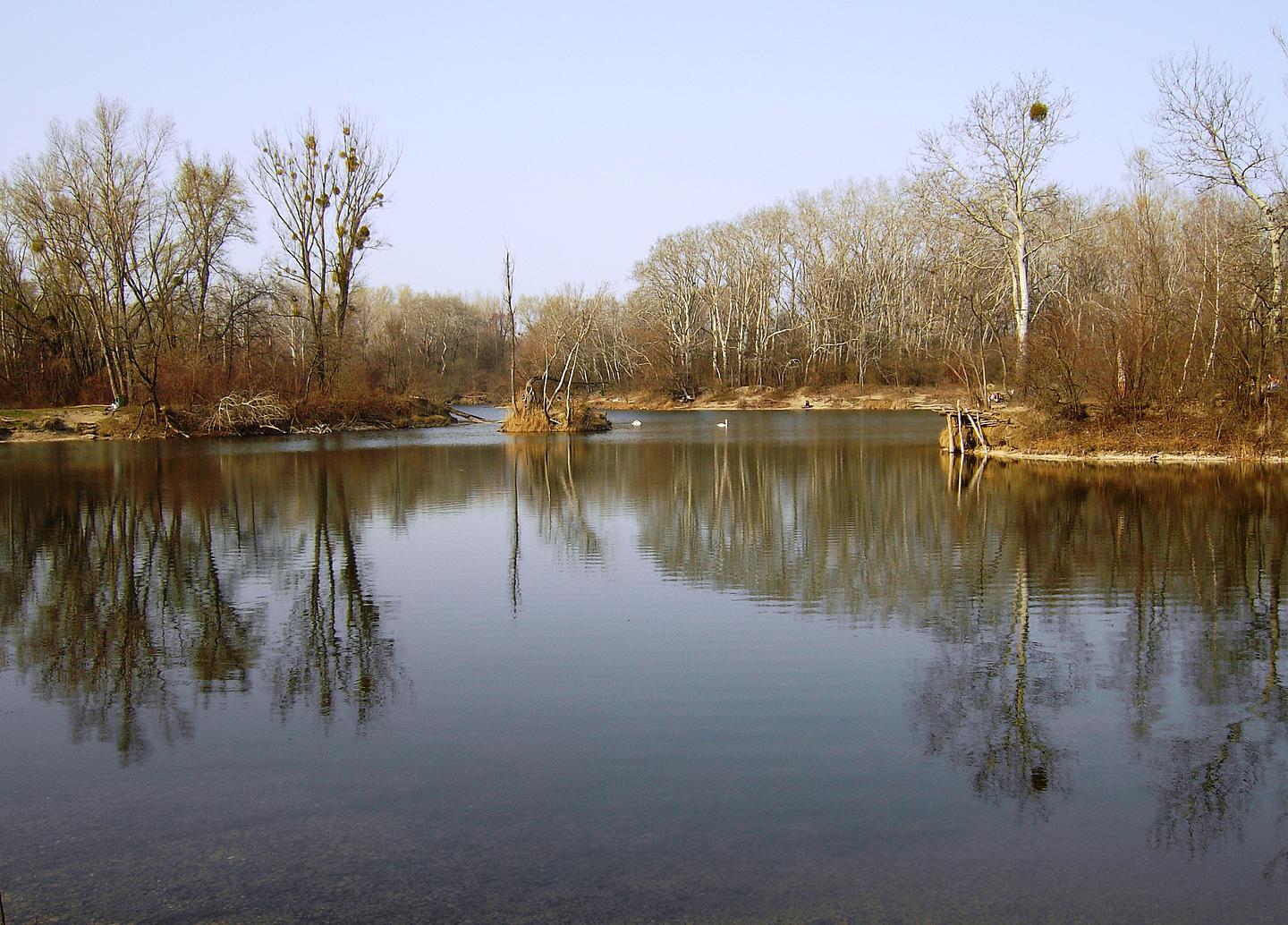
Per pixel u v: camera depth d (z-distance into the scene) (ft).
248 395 149.69
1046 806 20.92
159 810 21.07
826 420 179.93
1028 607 38.06
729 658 31.63
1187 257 105.19
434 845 19.31
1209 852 19.03
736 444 123.95
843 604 38.73
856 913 16.87
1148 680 29.22
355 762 23.41
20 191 144.15
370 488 77.97
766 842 19.33
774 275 263.90
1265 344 86.28
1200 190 95.09
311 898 17.49
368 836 19.72
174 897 17.61
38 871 18.60
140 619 37.37
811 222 249.55
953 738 24.64
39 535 56.08
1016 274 132.98
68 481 83.05
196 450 117.70
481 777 22.45
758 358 253.03
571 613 37.63
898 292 248.32
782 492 73.67
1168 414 91.15
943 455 101.86
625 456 107.34
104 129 137.49
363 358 186.29
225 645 33.76
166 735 25.40
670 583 42.68
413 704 27.50
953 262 182.91
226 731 25.64
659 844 19.26
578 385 223.71
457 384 300.61
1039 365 100.42
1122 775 22.54
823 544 51.70
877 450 110.73
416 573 45.27
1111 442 91.61
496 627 35.63
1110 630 34.71
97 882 18.17
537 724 25.81
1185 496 66.74
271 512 64.75
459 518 61.98
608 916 16.78
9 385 155.12
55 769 23.30
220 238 157.99
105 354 145.38
